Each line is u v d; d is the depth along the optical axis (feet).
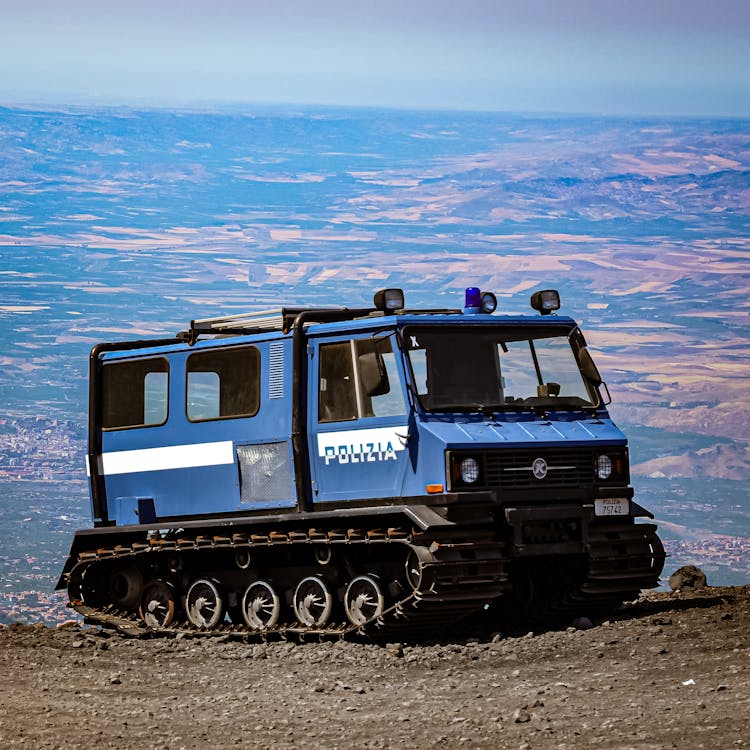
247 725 107.65
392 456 157.48
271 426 170.71
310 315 169.89
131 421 188.44
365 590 159.84
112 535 189.26
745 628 144.66
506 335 165.68
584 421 165.78
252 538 169.07
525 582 171.94
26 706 117.19
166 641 169.78
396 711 112.68
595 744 92.73
